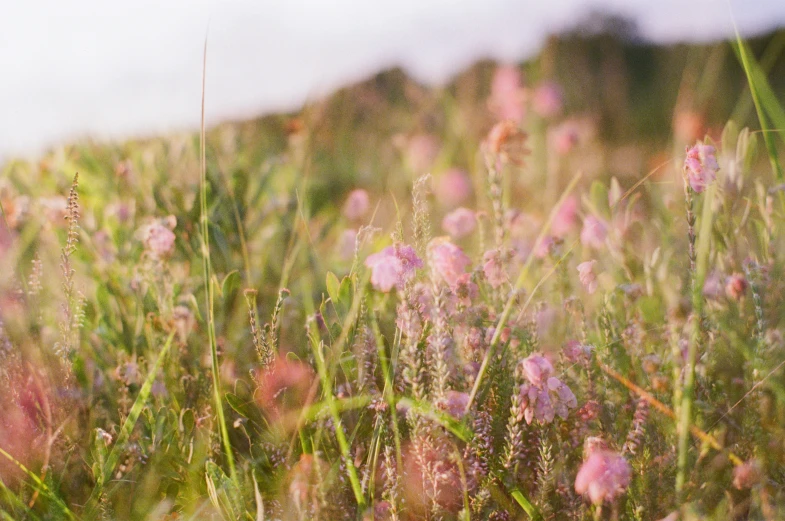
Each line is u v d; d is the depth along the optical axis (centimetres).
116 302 75
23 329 68
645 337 68
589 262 68
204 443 63
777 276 68
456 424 59
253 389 64
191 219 77
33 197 87
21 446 63
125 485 62
